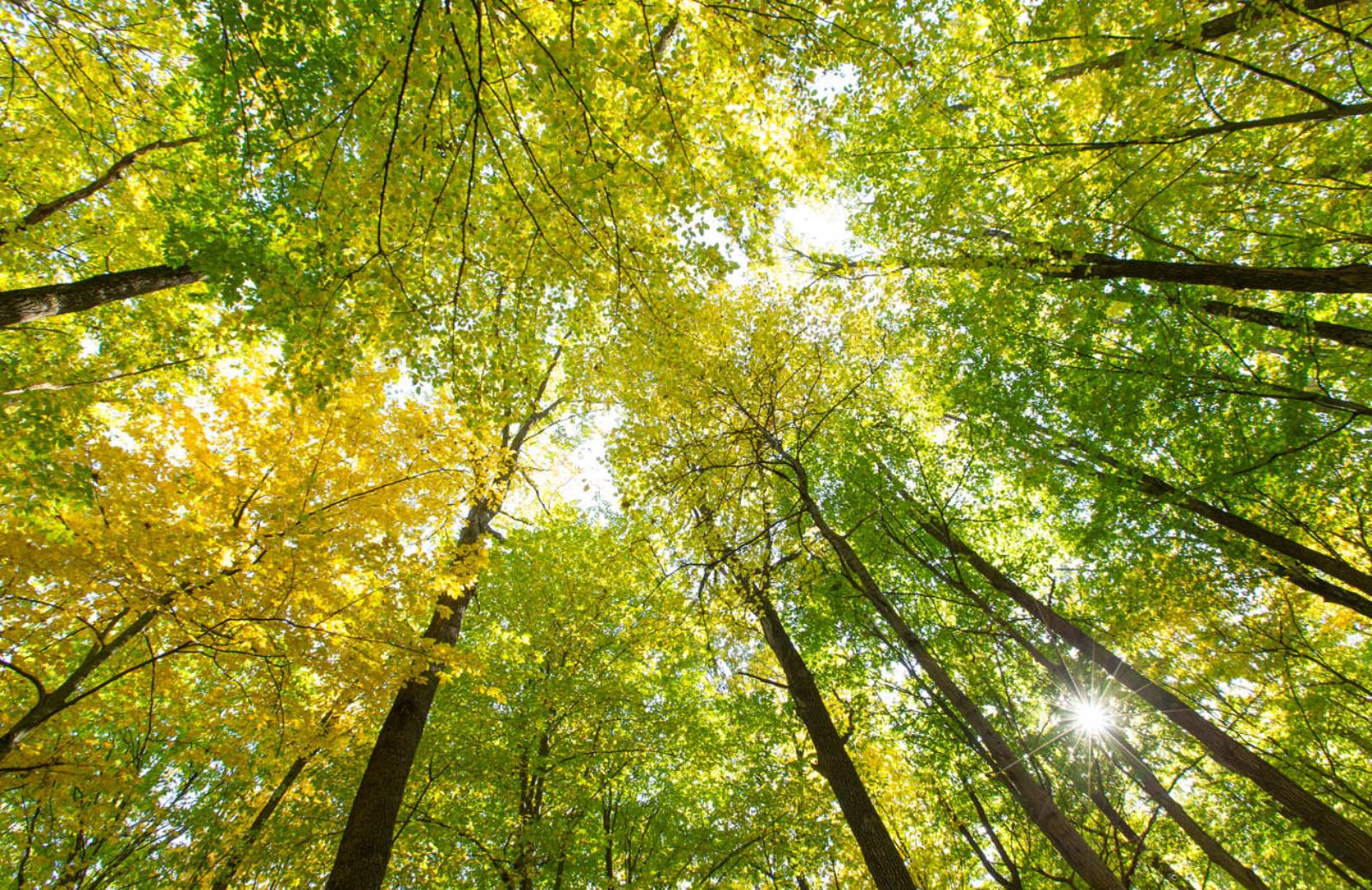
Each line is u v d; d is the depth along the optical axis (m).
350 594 5.45
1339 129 6.05
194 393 7.69
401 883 8.07
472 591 9.17
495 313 4.82
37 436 4.45
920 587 9.57
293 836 7.42
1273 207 6.70
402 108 3.51
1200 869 8.98
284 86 3.96
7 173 6.52
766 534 7.20
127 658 5.09
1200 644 8.09
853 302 8.99
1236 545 6.85
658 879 9.12
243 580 4.62
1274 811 7.00
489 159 3.97
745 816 9.45
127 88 6.71
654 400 7.60
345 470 5.33
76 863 6.75
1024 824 7.91
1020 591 8.27
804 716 6.64
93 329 6.89
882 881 5.24
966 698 5.57
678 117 3.93
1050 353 8.05
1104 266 6.66
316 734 5.48
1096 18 5.75
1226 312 7.04
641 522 8.70
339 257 4.00
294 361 4.18
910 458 10.18
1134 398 6.89
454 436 5.82
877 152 8.87
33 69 6.39
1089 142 6.40
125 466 4.59
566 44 3.30
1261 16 5.18
